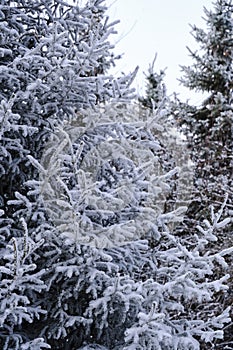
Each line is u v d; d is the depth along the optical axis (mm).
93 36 3305
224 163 8742
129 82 3674
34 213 3258
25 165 3566
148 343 3100
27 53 3242
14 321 3051
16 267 2691
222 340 6055
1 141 3480
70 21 3766
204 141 10008
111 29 3312
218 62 11352
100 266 3371
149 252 3967
